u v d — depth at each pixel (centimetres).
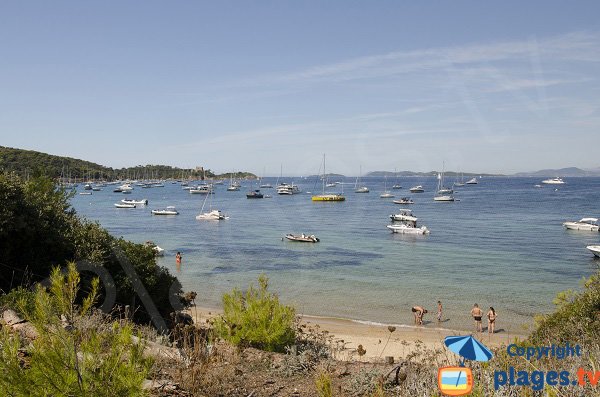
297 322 1257
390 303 3120
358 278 4022
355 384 645
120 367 407
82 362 402
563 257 5156
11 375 379
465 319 2720
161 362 664
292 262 4891
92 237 1631
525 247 5953
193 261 4950
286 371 712
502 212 11362
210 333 925
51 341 404
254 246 6153
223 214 10888
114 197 18438
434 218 10081
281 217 10694
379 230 8125
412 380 593
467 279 3966
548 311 2889
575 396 459
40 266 1422
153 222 9588
